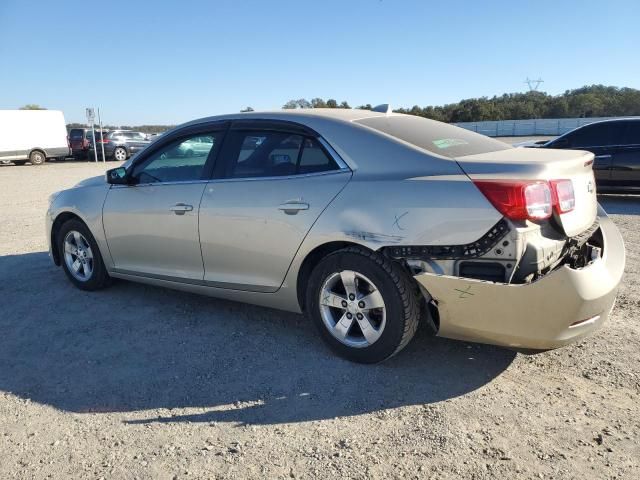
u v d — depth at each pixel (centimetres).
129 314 460
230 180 399
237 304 477
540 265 294
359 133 354
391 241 317
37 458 268
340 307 351
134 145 3278
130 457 266
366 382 332
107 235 483
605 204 1017
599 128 1024
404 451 264
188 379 344
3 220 980
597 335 388
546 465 250
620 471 245
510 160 312
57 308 479
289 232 361
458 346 377
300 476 248
